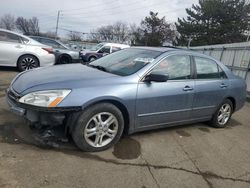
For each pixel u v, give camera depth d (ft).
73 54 43.91
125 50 17.03
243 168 13.07
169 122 15.16
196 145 14.97
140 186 10.34
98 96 11.77
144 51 15.72
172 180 11.08
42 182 9.65
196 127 18.06
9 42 30.09
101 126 12.23
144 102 13.38
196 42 127.65
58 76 12.54
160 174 11.38
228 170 12.65
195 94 15.72
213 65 17.42
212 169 12.51
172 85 14.53
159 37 180.55
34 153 11.44
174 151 13.75
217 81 17.26
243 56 39.60
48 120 11.27
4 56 29.78
